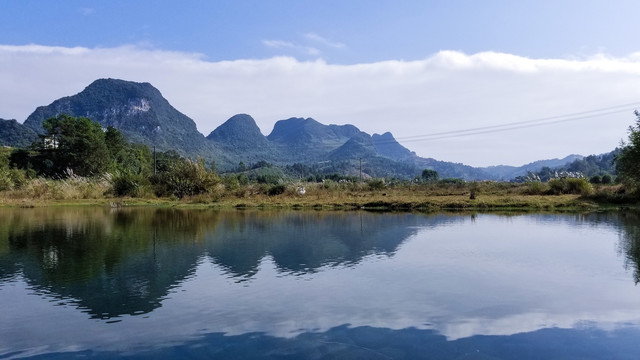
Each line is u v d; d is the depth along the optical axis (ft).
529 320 19.13
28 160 212.23
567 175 100.73
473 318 19.33
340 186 117.39
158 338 17.21
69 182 105.91
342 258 30.91
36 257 31.32
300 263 29.37
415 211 70.28
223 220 56.59
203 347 16.40
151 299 21.74
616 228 45.50
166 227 48.52
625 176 77.87
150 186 108.47
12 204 86.38
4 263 29.40
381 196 96.99
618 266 28.22
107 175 113.09
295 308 20.51
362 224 50.96
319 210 73.72
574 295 22.44
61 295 22.43
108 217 61.26
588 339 17.22
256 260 30.32
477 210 69.82
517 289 23.39
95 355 15.79
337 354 15.85
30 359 15.52
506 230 44.60
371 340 17.03
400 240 38.50
